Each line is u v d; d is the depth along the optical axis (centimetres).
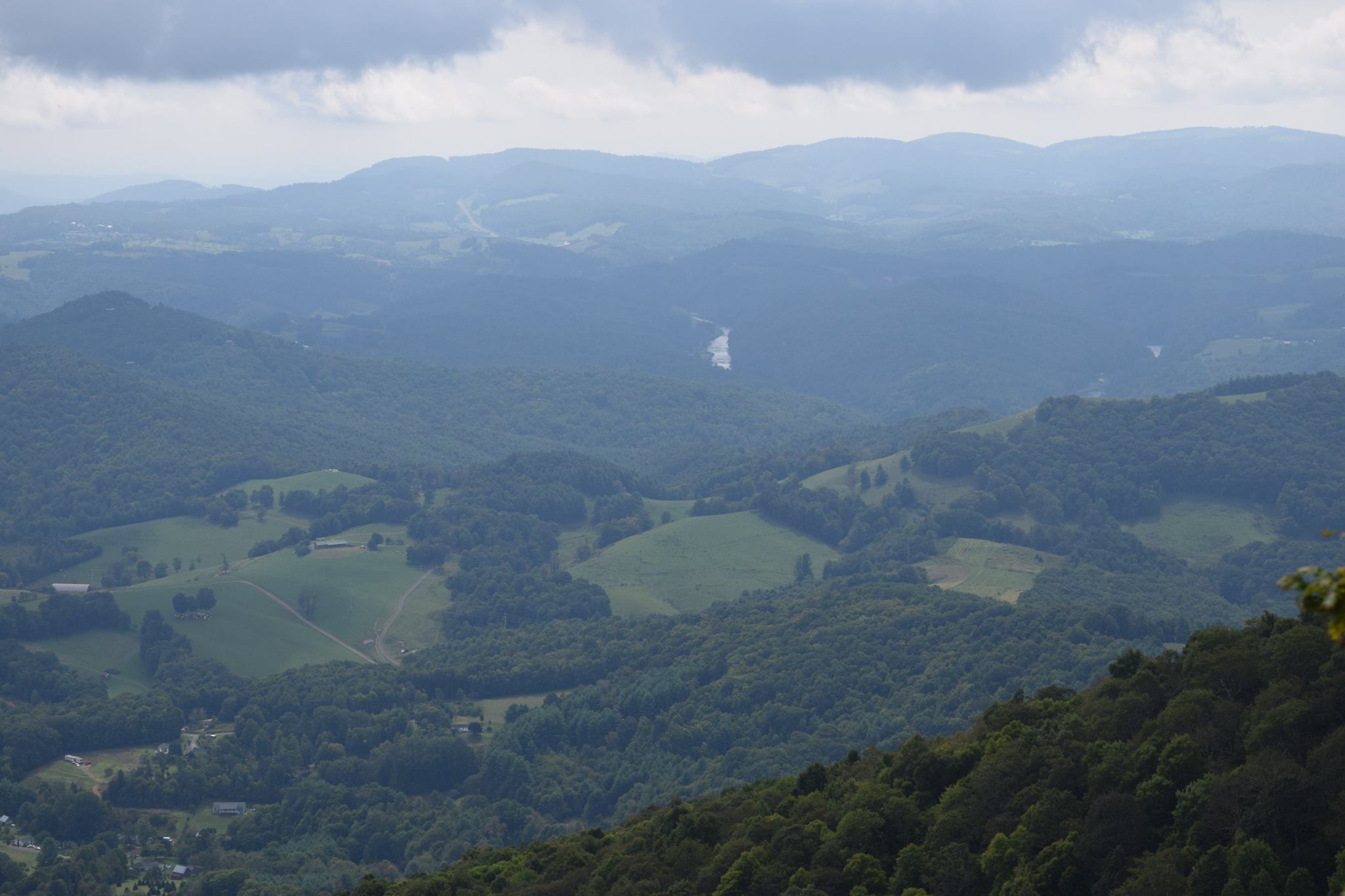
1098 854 7788
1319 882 6962
